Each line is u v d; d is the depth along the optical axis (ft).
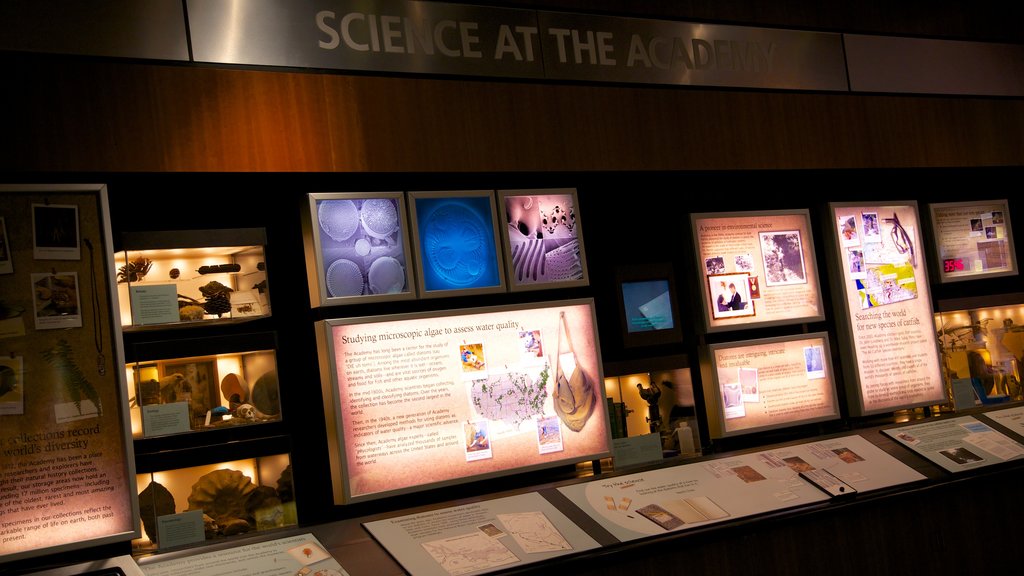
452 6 15.07
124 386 11.64
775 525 14.78
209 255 13.56
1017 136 20.62
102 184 11.86
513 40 15.52
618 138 16.17
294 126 13.48
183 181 12.95
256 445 13.24
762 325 17.49
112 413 11.57
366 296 13.82
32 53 11.93
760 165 17.52
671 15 17.19
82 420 11.39
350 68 14.05
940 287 20.29
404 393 13.79
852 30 19.10
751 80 17.74
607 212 17.17
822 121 18.35
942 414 19.25
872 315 18.61
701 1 17.56
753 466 16.03
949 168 19.66
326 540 12.54
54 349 11.35
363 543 12.61
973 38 20.59
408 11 14.66
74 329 11.50
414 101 14.49
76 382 11.41
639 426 16.99
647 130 16.48
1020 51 21.09
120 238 12.57
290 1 13.71
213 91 12.99
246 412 13.35
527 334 14.94
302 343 13.87
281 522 13.34
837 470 16.42
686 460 15.98
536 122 15.48
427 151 14.48
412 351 13.96
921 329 19.04
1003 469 17.26
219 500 13.10
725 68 17.52
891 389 18.52
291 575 11.72
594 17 16.37
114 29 12.43
